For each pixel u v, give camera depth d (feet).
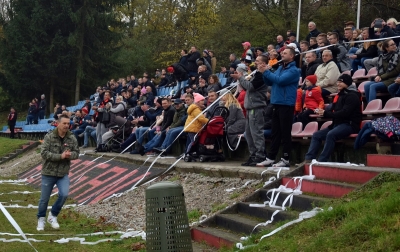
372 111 32.76
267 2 110.42
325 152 29.04
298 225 21.27
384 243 16.43
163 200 19.74
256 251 20.38
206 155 41.09
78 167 58.65
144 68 146.92
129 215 34.58
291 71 30.68
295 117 37.88
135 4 161.17
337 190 23.70
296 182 26.99
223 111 40.83
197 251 24.29
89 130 73.46
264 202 26.84
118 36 138.62
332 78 37.78
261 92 33.96
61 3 130.82
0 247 27.45
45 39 133.18
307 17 101.35
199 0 144.05
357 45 47.88
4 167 81.61
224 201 30.27
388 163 24.73
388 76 34.71
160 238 19.65
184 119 47.16
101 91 86.12
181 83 66.18
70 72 137.08
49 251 26.48
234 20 114.62
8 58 135.85
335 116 29.30
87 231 31.73
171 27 155.33
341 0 98.12
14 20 133.08
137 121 55.98
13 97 143.23
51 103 138.21
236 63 55.01
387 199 18.83
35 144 91.56
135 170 45.98
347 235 17.93
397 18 92.43
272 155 32.76
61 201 32.30
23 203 44.32
